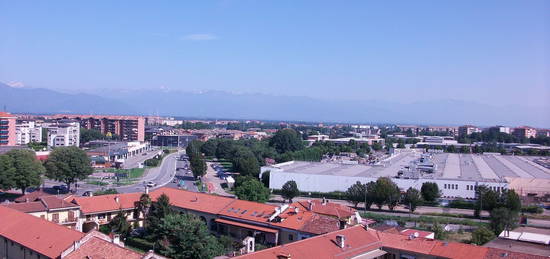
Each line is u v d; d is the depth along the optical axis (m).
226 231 108.56
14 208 99.19
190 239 87.44
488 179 184.25
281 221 100.62
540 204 172.00
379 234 85.62
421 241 81.69
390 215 149.62
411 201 154.25
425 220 140.62
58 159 172.88
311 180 193.25
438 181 180.12
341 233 80.06
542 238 90.69
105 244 68.12
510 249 80.75
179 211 116.31
